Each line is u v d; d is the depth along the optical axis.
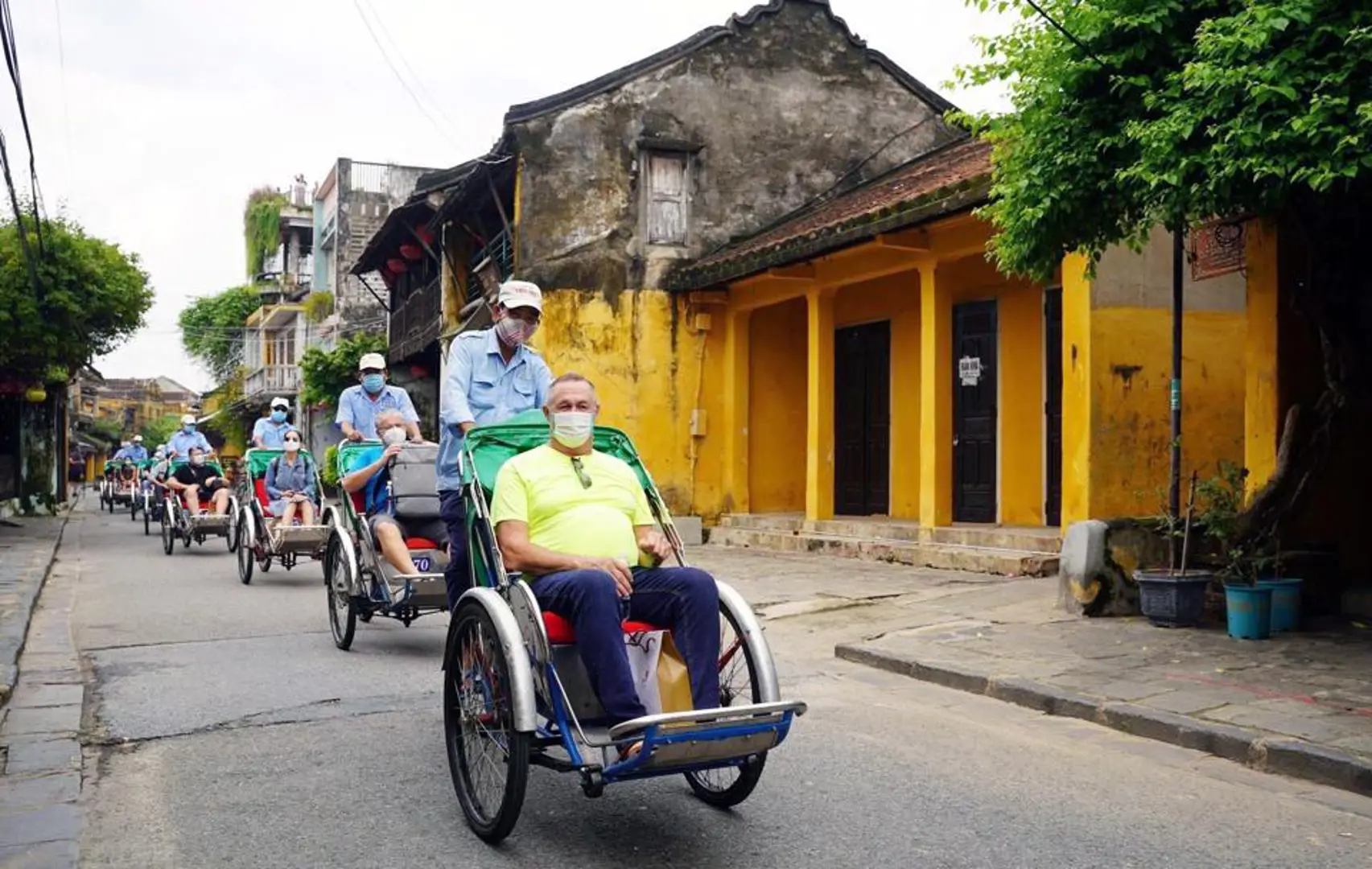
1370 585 8.42
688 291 16.11
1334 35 5.46
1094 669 6.67
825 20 17.34
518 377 5.94
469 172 17.70
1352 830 4.26
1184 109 5.78
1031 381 12.41
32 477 25.30
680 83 16.55
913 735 5.63
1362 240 7.61
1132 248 7.02
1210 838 4.15
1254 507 8.02
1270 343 8.35
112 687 6.57
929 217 11.23
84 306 17.73
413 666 7.24
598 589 3.95
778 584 10.89
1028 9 6.69
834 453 15.69
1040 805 4.52
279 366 37.56
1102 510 9.87
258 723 5.77
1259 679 6.30
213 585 11.71
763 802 4.55
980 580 10.62
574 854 3.98
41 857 3.88
